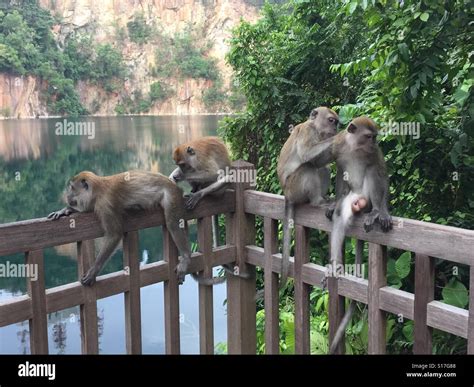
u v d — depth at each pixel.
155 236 16.77
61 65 37.84
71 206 3.40
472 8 3.97
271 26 11.05
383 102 4.53
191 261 3.85
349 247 5.36
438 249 2.85
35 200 16.88
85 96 41.22
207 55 45.00
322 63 9.90
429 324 2.96
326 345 5.15
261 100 10.17
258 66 10.05
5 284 11.44
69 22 44.44
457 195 4.87
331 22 9.42
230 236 4.17
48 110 36.41
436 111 4.72
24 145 25.36
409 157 4.75
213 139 5.01
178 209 3.72
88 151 23.00
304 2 9.76
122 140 25.36
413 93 4.11
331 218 3.49
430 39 4.15
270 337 4.02
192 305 10.93
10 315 2.96
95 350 3.35
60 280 12.40
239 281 4.18
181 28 46.81
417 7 4.03
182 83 42.84
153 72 43.81
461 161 4.61
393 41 4.29
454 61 4.52
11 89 34.28
